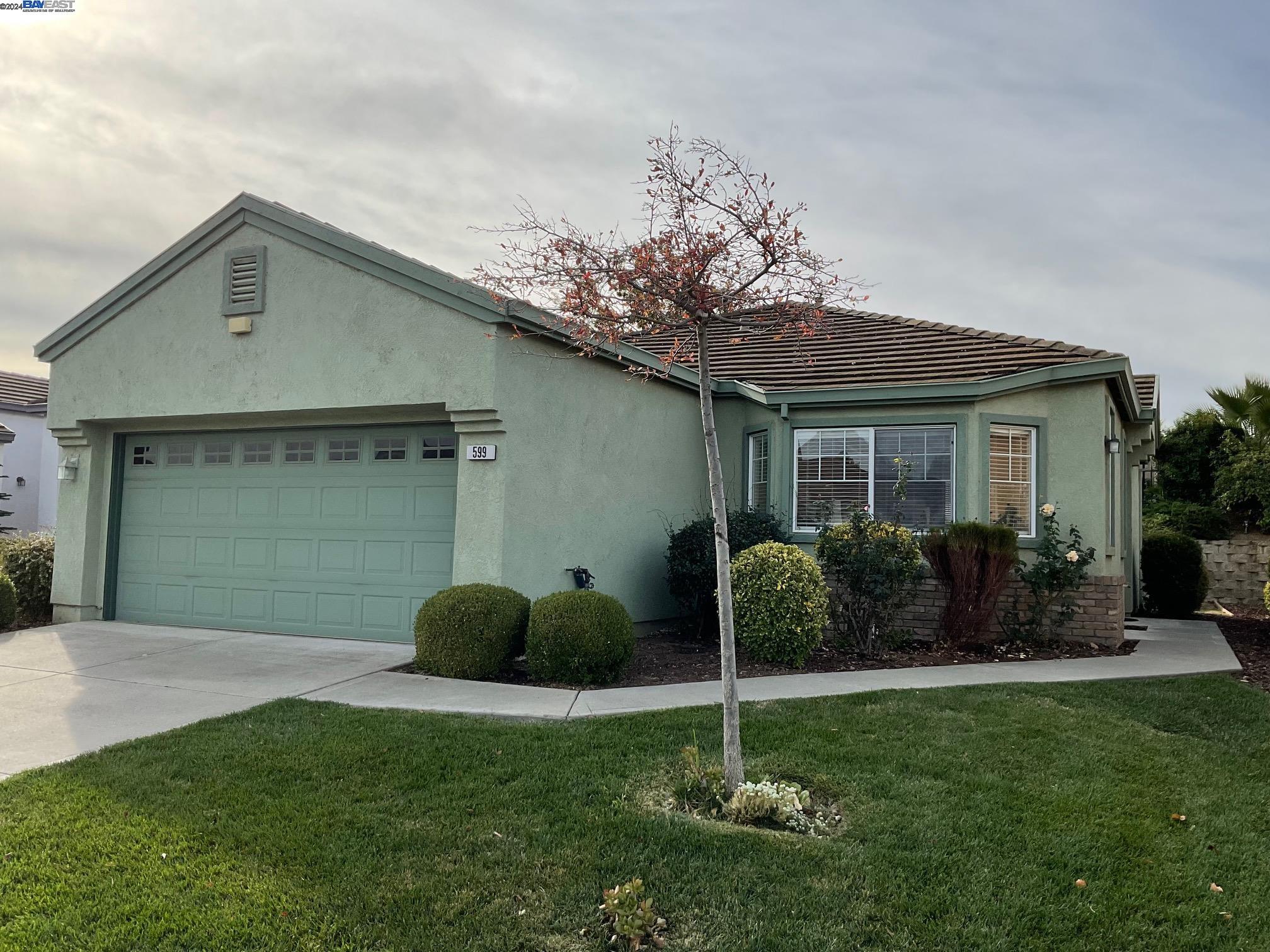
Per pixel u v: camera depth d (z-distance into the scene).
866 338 13.18
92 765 5.49
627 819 4.79
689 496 12.44
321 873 4.14
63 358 11.37
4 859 4.21
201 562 11.22
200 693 7.48
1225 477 18.75
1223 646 10.52
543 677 7.94
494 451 8.95
